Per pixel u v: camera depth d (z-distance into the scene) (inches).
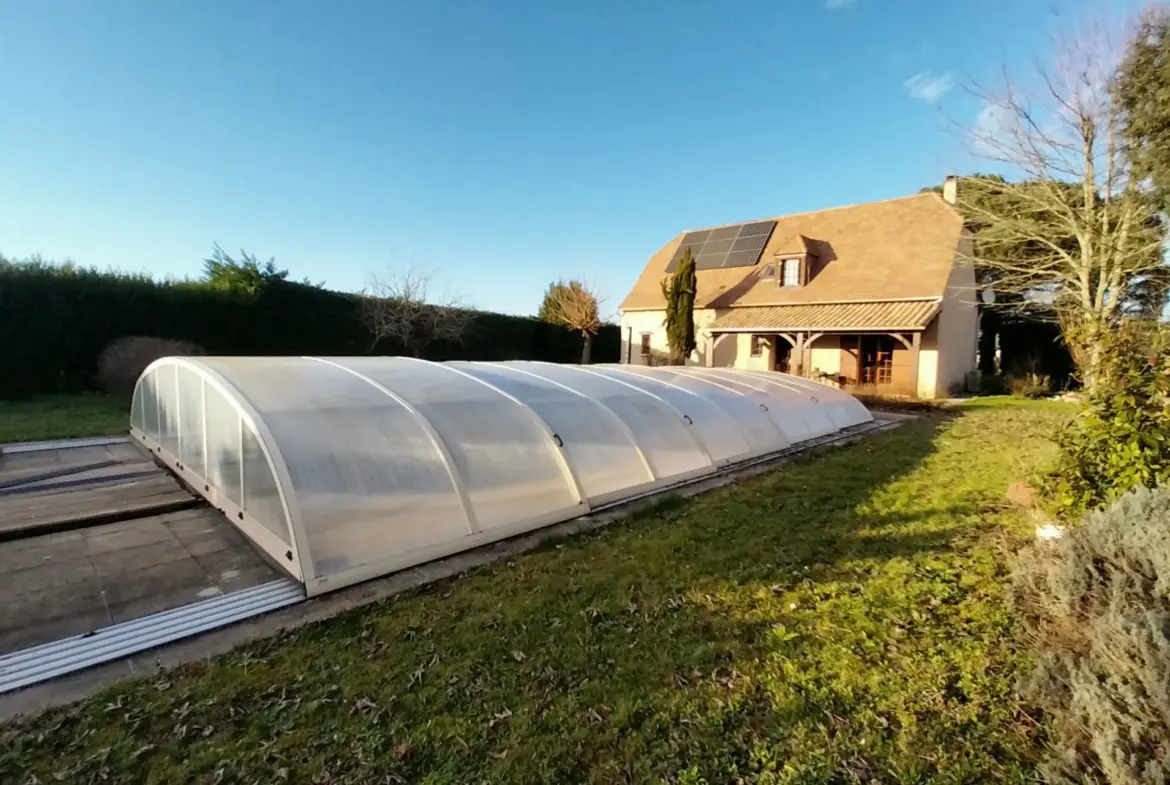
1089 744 97.0
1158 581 100.7
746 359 1103.6
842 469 359.6
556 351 1193.4
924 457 397.7
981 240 808.3
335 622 157.4
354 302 855.1
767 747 109.8
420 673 132.6
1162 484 156.5
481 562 202.1
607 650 143.9
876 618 161.0
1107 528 118.6
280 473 187.6
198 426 268.8
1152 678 84.9
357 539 188.7
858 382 971.9
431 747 108.7
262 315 750.5
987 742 110.0
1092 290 690.2
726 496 293.1
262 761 103.7
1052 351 1042.7
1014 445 440.5
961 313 952.3
